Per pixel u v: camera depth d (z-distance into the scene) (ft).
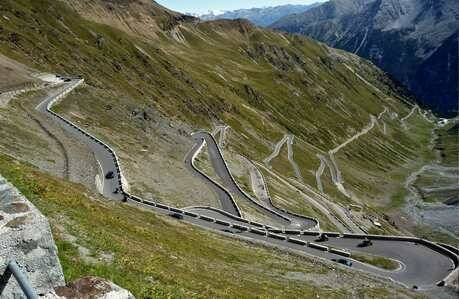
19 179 118.62
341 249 298.15
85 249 87.45
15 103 344.28
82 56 630.74
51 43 605.73
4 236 48.19
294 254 253.65
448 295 239.50
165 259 125.49
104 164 310.86
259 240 274.16
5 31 532.32
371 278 242.37
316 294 177.99
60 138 310.65
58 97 407.44
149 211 247.91
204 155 522.47
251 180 511.40
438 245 312.50
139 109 515.91
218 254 194.90
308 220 424.05
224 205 365.81
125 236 129.59
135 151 390.01
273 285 166.20
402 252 304.50
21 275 33.47
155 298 77.92
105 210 156.66
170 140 498.69
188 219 286.87
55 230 90.84
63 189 147.13
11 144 244.83
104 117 434.30
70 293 43.11
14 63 467.11
